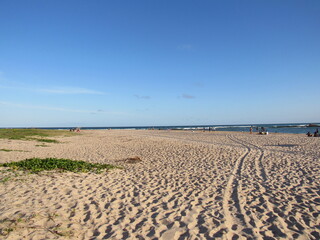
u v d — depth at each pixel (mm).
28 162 9547
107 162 11688
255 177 8383
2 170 8414
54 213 4992
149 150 16047
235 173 9047
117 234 4297
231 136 31844
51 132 36375
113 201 5945
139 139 27031
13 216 4691
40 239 3943
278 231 4441
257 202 5934
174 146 18000
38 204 5445
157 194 6551
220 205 5746
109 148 17891
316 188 6961
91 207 5473
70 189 6648
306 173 8758
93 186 7102
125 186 7262
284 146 17922
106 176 8422
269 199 6121
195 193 6641
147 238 4180
